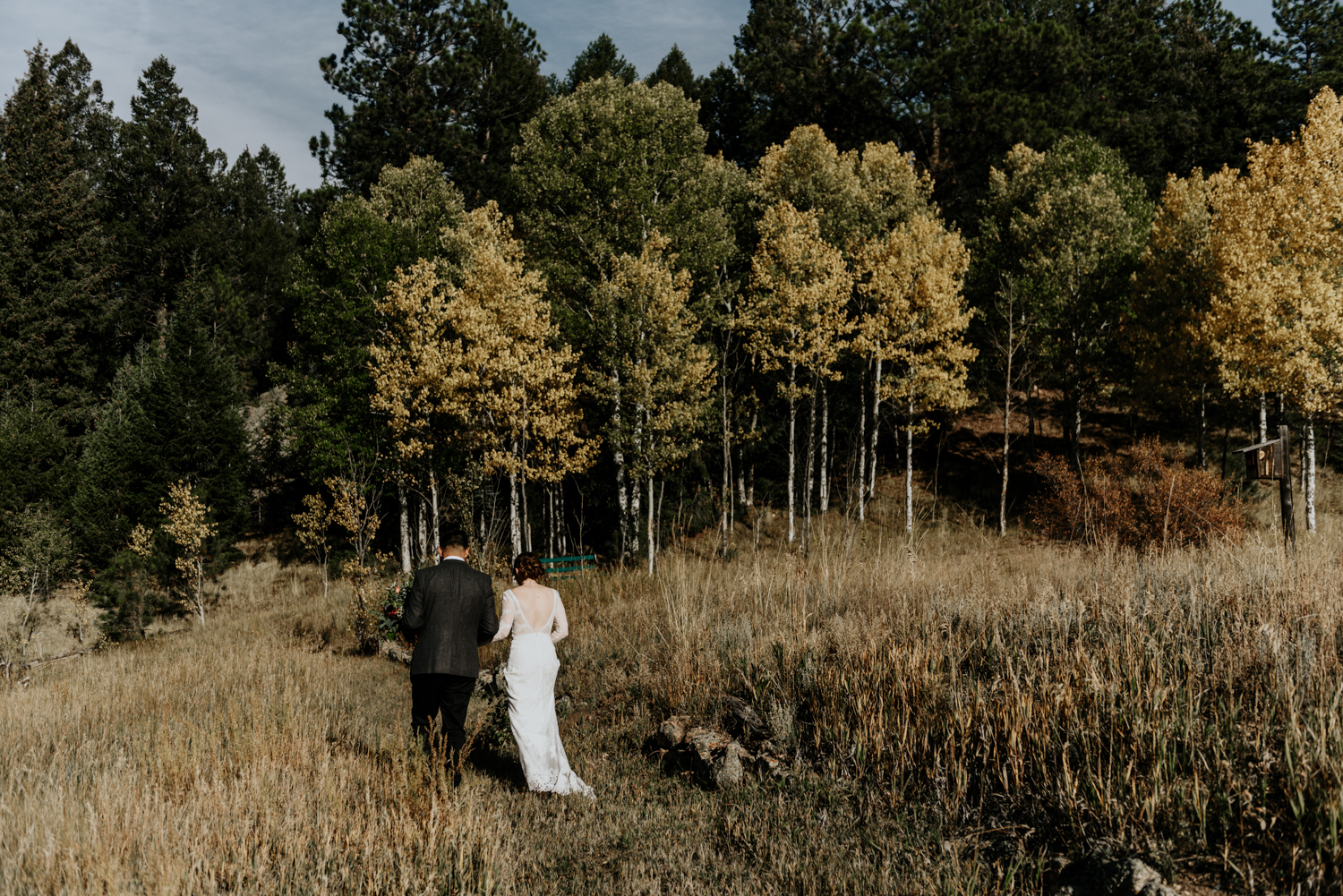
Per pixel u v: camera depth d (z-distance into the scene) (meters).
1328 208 18.84
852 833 4.04
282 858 3.57
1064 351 26.89
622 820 4.41
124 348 47.81
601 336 23.00
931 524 26.02
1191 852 3.27
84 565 32.09
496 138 42.00
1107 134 34.09
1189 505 16.30
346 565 17.12
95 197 49.38
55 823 3.62
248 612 28.05
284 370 30.73
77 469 35.44
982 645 5.73
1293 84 36.41
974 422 33.94
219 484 32.94
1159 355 23.84
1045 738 4.09
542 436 21.73
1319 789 3.15
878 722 4.86
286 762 4.80
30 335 41.81
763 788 4.81
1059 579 7.86
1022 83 33.81
